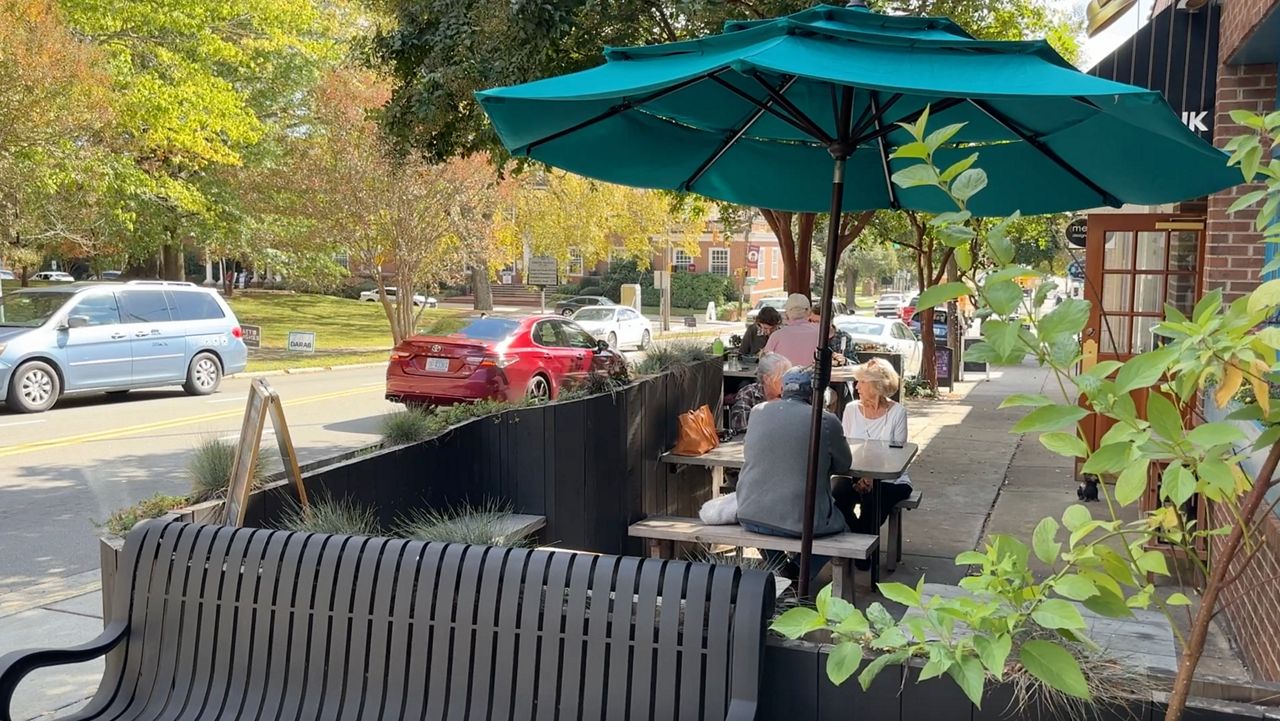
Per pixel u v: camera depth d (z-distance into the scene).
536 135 4.30
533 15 9.05
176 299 17.66
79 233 23.52
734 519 5.86
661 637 2.88
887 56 3.12
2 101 16.80
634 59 3.75
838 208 4.13
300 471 4.79
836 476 6.30
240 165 27.81
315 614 3.28
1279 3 5.19
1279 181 2.06
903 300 58.03
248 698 3.30
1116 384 1.93
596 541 6.50
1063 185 4.86
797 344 8.83
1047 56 3.14
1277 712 2.38
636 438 6.99
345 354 28.20
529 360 14.71
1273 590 4.42
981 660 2.16
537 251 45.22
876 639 2.36
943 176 2.09
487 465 6.39
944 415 16.31
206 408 16.27
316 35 30.08
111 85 20.70
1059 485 9.89
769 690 2.82
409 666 3.16
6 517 8.77
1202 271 9.08
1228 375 1.88
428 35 10.29
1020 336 1.97
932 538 7.86
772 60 2.97
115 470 10.96
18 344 15.20
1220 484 1.87
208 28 25.22
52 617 6.02
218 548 3.45
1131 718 2.47
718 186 5.63
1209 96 7.18
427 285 28.53
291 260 32.69
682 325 52.34
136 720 3.35
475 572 3.12
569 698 2.96
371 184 24.28
